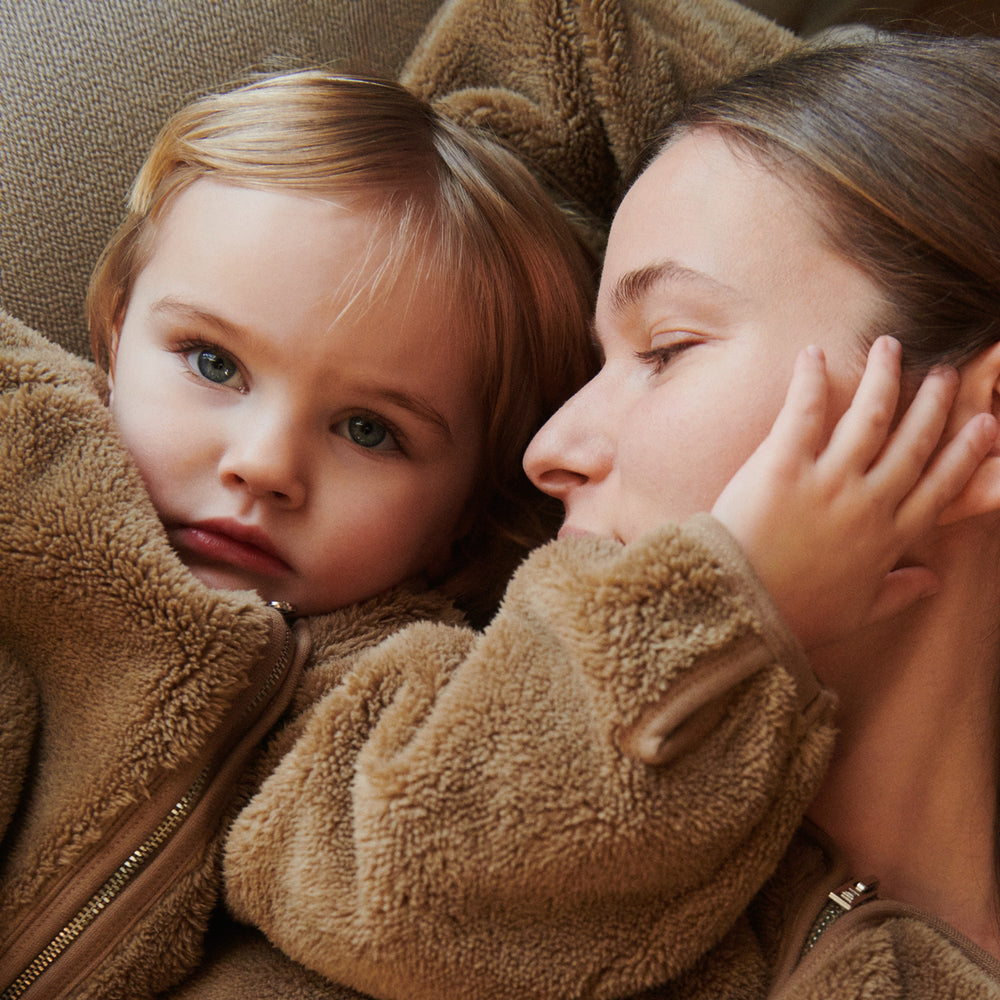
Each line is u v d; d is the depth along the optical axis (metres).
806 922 0.55
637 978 0.51
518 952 0.50
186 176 0.69
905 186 0.54
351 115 0.70
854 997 0.49
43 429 0.59
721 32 0.81
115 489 0.59
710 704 0.47
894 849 0.58
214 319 0.63
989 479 0.53
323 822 0.54
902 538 0.51
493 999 0.51
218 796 0.58
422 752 0.50
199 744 0.56
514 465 0.79
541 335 0.75
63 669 0.58
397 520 0.69
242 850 0.55
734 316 0.53
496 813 0.48
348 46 0.86
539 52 0.80
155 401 0.64
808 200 0.54
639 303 0.57
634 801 0.47
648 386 0.57
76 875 0.56
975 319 0.54
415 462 0.70
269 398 0.64
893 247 0.53
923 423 0.51
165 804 0.57
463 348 0.70
